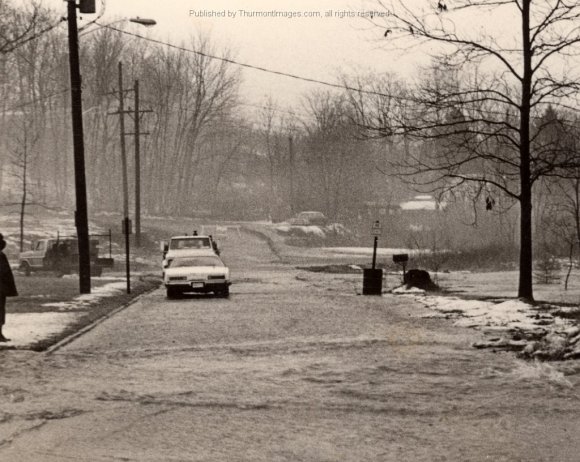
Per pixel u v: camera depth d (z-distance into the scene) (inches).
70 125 5132.9
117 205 4904.0
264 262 2962.6
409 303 1222.9
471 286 1610.5
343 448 385.7
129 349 733.3
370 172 5088.6
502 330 848.3
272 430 421.7
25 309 1080.2
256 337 815.1
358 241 4183.1
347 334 832.3
